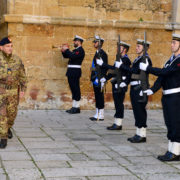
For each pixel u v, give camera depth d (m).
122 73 5.98
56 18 8.78
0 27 9.40
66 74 8.49
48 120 7.45
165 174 4.01
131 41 9.36
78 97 8.54
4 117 4.96
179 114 4.52
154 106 9.70
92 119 7.66
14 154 4.67
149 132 6.56
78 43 8.40
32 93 8.84
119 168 4.19
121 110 6.62
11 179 3.68
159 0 9.65
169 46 9.64
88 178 3.79
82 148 5.13
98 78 7.15
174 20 9.64
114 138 5.91
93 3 9.22
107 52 9.22
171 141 4.62
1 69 4.95
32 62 8.80
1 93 4.98
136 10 9.52
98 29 9.12
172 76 4.50
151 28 9.44
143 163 4.45
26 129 6.40
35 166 4.16
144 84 5.00
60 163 4.32
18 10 8.70
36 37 8.77
